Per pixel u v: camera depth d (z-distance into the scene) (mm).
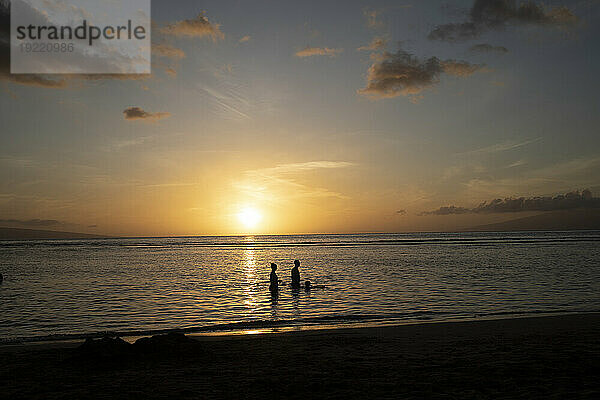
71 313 19844
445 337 13992
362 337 14172
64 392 8602
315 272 40375
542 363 10453
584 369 9883
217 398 8227
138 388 8820
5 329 16609
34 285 31078
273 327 16766
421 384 8930
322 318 18547
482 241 137125
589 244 104812
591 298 23578
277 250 94062
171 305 21953
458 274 37281
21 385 9062
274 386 8914
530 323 16375
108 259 64250
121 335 15617
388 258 61562
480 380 9141
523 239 153125
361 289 27859
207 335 15195
